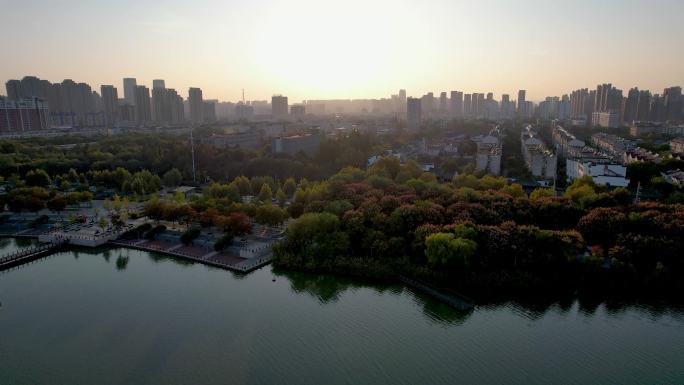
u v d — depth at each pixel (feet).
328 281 537.65
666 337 415.44
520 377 361.71
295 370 369.50
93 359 386.52
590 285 492.13
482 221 576.61
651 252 494.59
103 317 456.04
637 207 597.93
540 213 609.01
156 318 452.76
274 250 588.09
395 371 368.48
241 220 643.04
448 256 488.02
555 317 450.71
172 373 366.84
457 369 370.94
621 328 430.20
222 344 405.80
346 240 557.74
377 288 516.73
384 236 552.00
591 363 378.94
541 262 498.28
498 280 489.26
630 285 484.74
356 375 363.56
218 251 621.31
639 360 382.83
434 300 479.41
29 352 397.80
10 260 598.34
